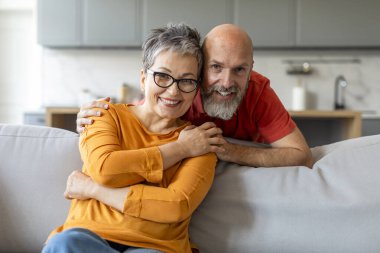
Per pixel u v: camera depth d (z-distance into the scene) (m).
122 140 1.11
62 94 4.06
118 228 0.98
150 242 0.98
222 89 1.16
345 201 1.03
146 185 1.02
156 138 1.13
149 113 1.14
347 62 3.96
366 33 3.62
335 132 3.70
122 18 3.69
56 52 4.04
